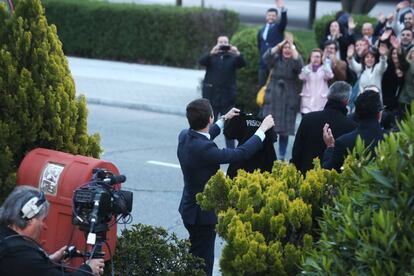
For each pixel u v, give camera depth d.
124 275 16.36
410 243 10.77
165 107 46.69
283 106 35.28
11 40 16.03
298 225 14.03
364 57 35.06
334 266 11.51
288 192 14.77
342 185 13.88
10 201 12.67
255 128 20.22
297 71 35.34
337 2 99.75
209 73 37.56
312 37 70.38
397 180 11.04
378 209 11.38
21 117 15.88
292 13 89.69
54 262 13.43
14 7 16.36
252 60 44.53
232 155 18.19
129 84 52.59
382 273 10.80
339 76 35.97
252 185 14.66
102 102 48.34
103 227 13.84
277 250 13.62
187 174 18.53
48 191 15.19
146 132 41.09
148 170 33.09
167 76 55.88
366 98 18.47
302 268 12.77
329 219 12.12
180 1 70.06
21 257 12.41
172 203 28.50
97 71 56.78
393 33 37.38
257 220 14.07
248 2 96.88
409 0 46.72
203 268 17.55
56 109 16.20
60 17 62.38
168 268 16.67
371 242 10.96
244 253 13.55
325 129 19.75
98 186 13.99
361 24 50.09
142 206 28.02
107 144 37.84
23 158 16.03
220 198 15.27
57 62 16.50
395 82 34.69
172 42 59.72
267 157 20.05
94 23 61.62
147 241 16.81
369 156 13.22
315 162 15.60
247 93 44.69
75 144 16.83
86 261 13.89
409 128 11.34
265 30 43.66
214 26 59.28
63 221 15.10
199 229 18.77
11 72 15.81
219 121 20.06
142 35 60.41
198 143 18.30
